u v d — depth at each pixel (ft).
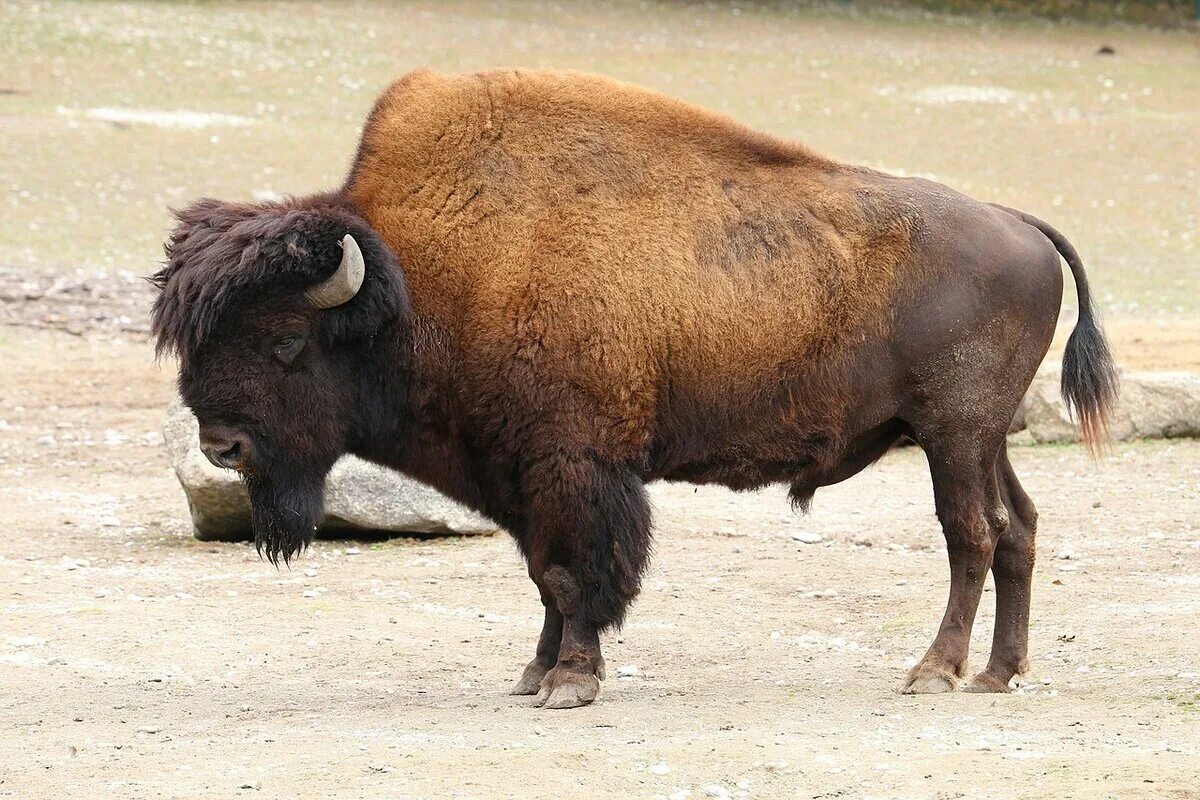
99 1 468.75
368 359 80.84
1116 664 84.43
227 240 77.25
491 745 69.41
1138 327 226.17
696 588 110.11
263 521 81.51
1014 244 83.35
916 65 473.26
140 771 67.00
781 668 89.25
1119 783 60.08
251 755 68.90
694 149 82.89
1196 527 121.19
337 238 77.66
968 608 82.43
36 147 326.44
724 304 80.28
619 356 78.89
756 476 83.10
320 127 365.40
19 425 176.14
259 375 78.64
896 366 82.28
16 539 127.34
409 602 108.06
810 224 81.82
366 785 63.46
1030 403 160.56
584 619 80.18
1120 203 332.80
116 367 209.97
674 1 551.59
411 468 83.56
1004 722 72.43
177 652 93.91
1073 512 128.57
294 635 98.43
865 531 127.85
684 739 69.82
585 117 82.58
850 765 64.39
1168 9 569.64
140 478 153.07
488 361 79.25
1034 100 432.25
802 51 483.92
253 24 461.78
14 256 260.42
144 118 357.61
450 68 432.66
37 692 84.64
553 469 78.84
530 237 79.97
